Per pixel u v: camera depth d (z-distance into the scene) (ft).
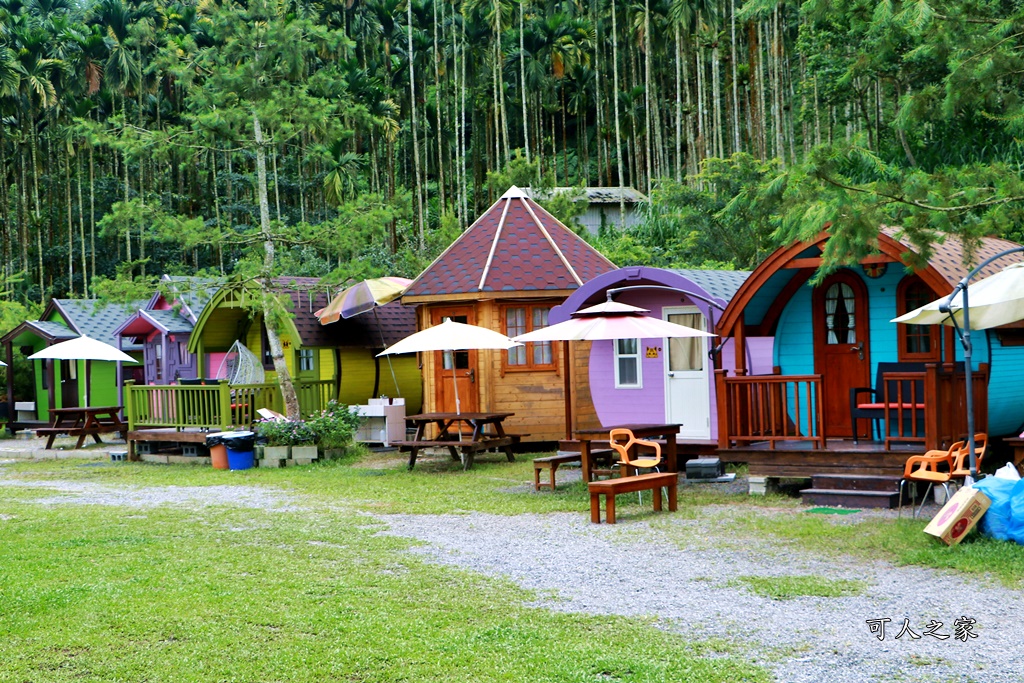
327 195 148.87
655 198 117.70
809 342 46.29
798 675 18.86
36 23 184.44
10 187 188.85
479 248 65.51
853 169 49.98
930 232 33.99
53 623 23.48
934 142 72.43
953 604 23.34
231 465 57.82
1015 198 33.40
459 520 37.73
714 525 34.45
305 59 66.95
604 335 42.83
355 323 72.02
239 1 77.15
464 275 63.82
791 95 138.41
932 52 36.83
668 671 19.26
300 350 74.49
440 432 56.95
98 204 175.52
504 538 33.78
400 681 19.21
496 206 68.59
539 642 21.43
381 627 22.74
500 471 52.70
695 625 22.50
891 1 34.50
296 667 20.10
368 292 66.80
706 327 50.34
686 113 165.48
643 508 38.86
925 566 27.20
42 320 97.35
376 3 184.96
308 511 40.78
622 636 21.77
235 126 63.93
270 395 65.57
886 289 44.11
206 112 63.10
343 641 21.72
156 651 21.33
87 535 35.73
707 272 53.67
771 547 30.50
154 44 162.81
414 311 76.13
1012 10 44.62
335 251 65.26
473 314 63.72
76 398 92.27
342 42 66.80
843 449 38.65
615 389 53.31
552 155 205.46
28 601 25.44
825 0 41.45
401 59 188.44
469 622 23.24
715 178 92.94
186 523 38.19
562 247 65.87
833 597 24.45
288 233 64.95
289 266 64.64
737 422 41.70
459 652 20.79
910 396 41.78
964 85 35.27
